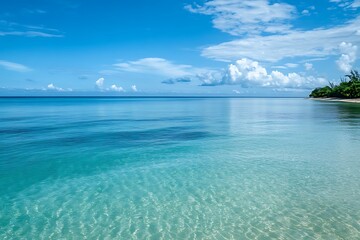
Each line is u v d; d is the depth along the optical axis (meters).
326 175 13.10
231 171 13.94
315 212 9.38
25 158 16.58
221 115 47.50
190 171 14.02
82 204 10.23
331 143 20.41
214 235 8.15
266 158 16.30
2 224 8.81
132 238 8.03
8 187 11.91
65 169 14.44
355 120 35.62
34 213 9.52
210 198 10.70
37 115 47.34
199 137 23.73
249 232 8.25
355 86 104.56
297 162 15.35
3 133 25.97
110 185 12.14
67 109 66.81
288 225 8.57
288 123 33.59
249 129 28.55
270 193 11.06
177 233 8.28
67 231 8.41
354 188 11.41
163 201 10.47
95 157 16.84
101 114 50.41
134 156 17.09
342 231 8.16
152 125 32.53
